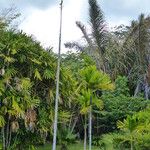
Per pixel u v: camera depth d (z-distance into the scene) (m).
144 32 21.39
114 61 21.80
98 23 20.91
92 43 21.52
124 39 21.91
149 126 13.41
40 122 14.33
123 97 20.17
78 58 22.25
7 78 13.66
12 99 13.47
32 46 14.58
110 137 15.36
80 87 15.41
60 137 17.22
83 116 19.91
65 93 15.24
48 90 14.70
